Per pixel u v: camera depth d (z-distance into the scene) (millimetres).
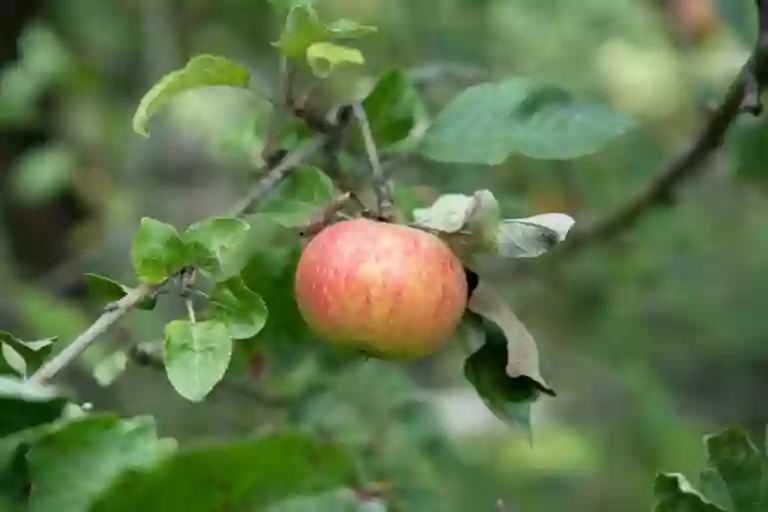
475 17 1952
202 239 1141
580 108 1222
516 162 1613
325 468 1078
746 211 1987
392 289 1148
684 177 1425
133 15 2195
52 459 1076
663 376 2145
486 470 1806
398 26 1869
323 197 1188
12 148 2176
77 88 2152
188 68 1163
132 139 2225
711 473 1154
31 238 2172
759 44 1258
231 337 1138
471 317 1185
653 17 2117
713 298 2047
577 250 1571
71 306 1703
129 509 1057
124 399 1507
